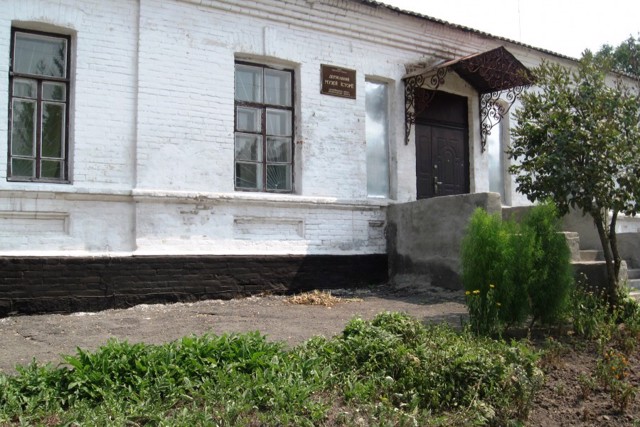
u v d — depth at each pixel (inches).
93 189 322.0
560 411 198.5
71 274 311.6
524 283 251.0
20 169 315.3
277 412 164.7
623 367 221.8
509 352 208.2
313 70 404.5
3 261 295.4
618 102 297.9
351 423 164.9
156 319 290.8
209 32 365.7
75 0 326.3
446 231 381.4
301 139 395.9
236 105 379.6
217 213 360.2
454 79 472.4
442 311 313.6
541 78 319.9
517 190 320.2
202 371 183.6
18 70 317.7
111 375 177.5
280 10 389.4
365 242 420.2
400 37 443.8
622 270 321.7
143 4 344.8
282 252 381.4
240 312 312.2
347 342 209.8
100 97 330.6
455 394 191.3
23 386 170.2
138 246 333.1
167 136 347.6
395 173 439.2
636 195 291.1
